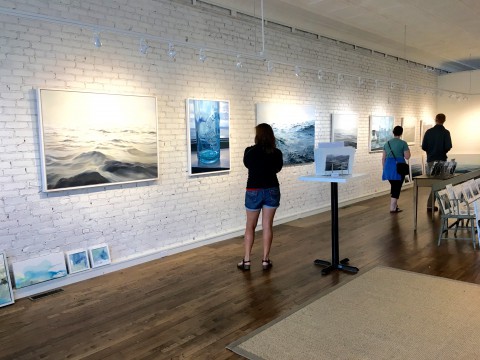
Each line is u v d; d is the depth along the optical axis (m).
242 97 6.09
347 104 8.30
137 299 3.79
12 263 3.91
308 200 7.51
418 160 10.74
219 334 3.05
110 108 4.50
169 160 5.19
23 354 2.86
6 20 3.77
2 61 3.77
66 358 2.79
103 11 4.45
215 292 3.89
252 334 3.01
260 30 6.30
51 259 4.14
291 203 7.14
